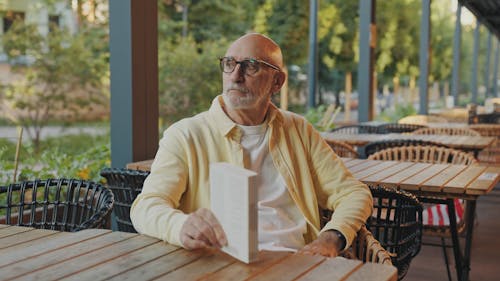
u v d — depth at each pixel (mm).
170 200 1759
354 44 11828
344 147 4406
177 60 7898
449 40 19281
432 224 3115
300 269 1312
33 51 6844
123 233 1602
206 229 1425
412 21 15070
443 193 2766
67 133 6973
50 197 3633
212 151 1872
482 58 24750
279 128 1967
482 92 24672
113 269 1307
